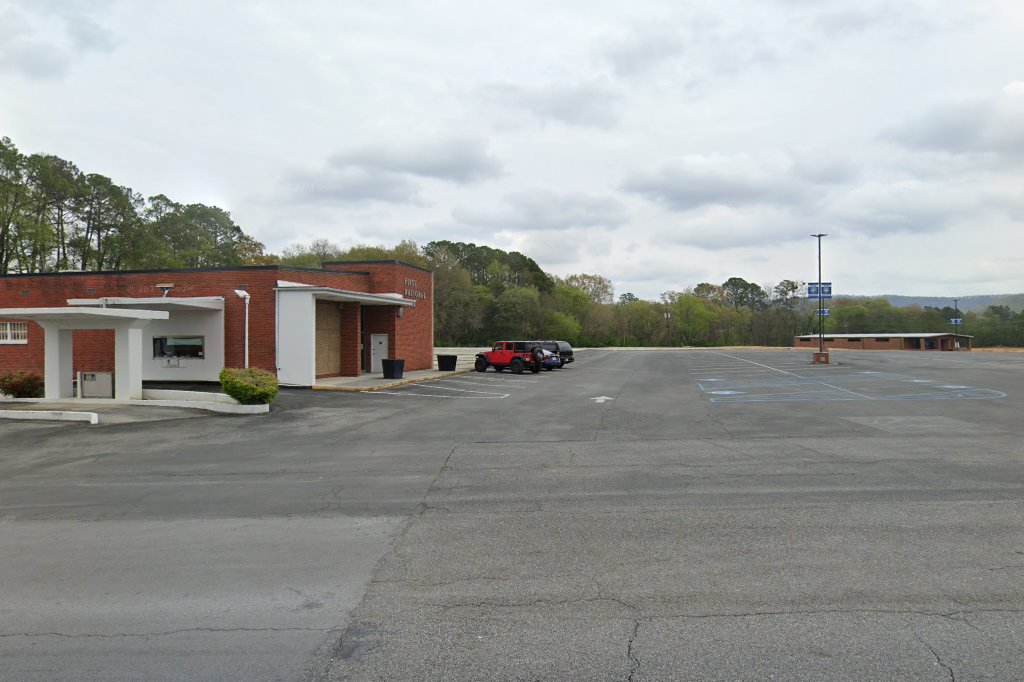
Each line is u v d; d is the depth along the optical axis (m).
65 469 11.18
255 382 18.14
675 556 5.99
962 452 10.90
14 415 17.52
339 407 19.48
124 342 20.69
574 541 6.51
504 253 102.44
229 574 5.78
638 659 4.05
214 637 4.50
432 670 3.97
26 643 4.46
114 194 61.97
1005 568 5.51
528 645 4.28
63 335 21.52
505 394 23.12
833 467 9.84
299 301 26.20
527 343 35.75
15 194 49.38
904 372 32.97
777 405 18.59
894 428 13.76
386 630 4.56
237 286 27.30
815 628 4.45
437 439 13.40
